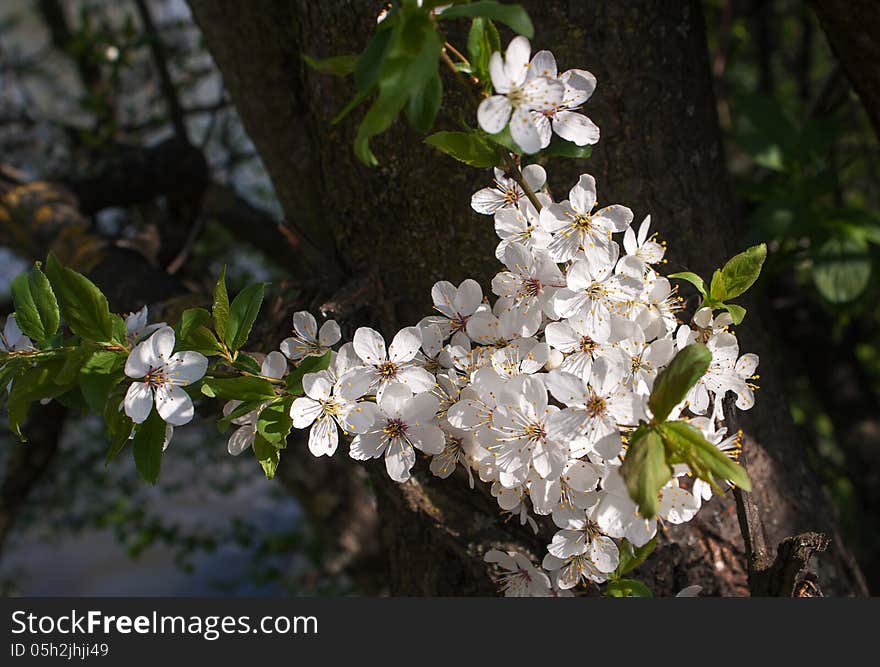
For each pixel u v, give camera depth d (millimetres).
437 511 396
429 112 290
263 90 446
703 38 415
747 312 426
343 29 388
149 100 874
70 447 939
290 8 427
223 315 326
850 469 748
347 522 787
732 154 769
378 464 394
